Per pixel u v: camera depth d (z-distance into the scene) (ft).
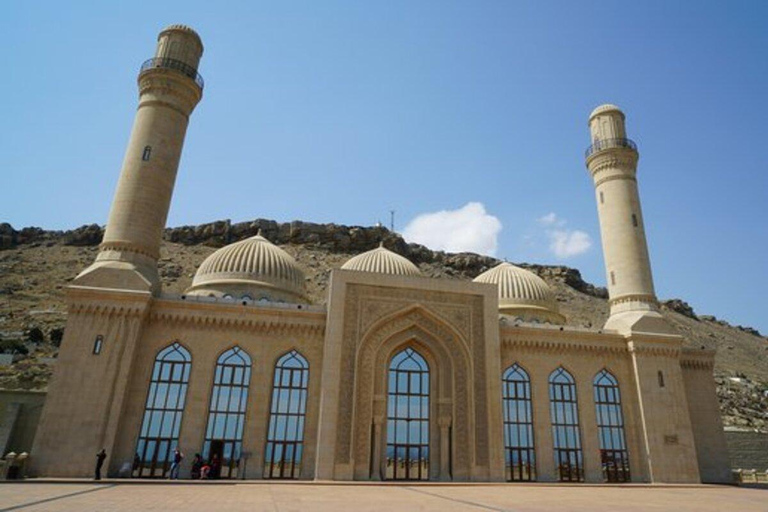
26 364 200.34
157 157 128.36
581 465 127.34
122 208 122.42
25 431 120.98
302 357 120.16
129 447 105.29
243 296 137.49
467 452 118.11
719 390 313.53
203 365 113.91
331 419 111.75
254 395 114.32
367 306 122.72
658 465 127.75
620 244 150.61
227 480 103.71
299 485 96.94
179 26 142.20
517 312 159.02
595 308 432.25
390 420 119.24
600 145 161.38
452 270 461.37
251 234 433.89
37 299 298.56
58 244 405.39
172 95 135.23
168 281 340.59
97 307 108.99
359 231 453.99
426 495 79.97
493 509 60.39
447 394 122.01
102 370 105.19
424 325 125.49
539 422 127.75
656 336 138.62
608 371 136.77
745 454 189.16
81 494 67.15
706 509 66.33
